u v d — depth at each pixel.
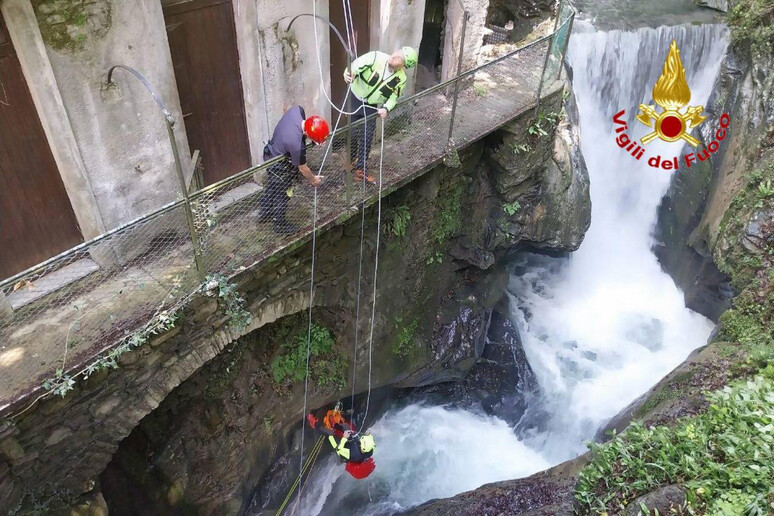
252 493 7.61
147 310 5.13
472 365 9.93
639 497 5.02
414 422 9.66
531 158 8.85
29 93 4.68
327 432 7.34
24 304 5.13
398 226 7.55
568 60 9.70
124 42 4.94
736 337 8.26
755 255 8.73
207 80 5.98
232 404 7.11
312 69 6.80
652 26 10.36
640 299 11.29
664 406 6.87
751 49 9.69
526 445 9.54
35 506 5.00
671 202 11.23
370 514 8.27
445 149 7.27
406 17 7.80
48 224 5.32
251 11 5.74
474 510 6.68
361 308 7.86
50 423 4.82
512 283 11.16
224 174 6.70
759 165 9.13
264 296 6.35
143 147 5.52
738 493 4.52
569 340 10.59
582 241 10.76
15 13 4.18
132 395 5.35
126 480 6.23
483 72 8.89
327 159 6.54
